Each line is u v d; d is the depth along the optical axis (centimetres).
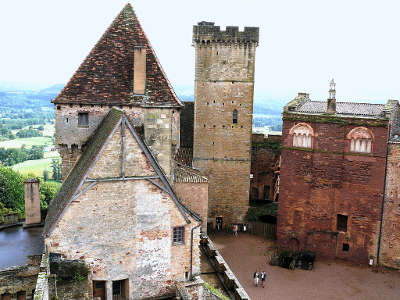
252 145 6581
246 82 5591
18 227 3706
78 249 2448
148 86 3127
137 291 2619
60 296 2361
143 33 3400
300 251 5072
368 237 4806
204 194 4341
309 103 5600
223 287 3262
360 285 4338
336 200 4922
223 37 5488
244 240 5531
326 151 4894
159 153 2902
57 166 13138
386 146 4566
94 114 3194
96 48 3303
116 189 2458
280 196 5241
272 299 3997
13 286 2623
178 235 2670
